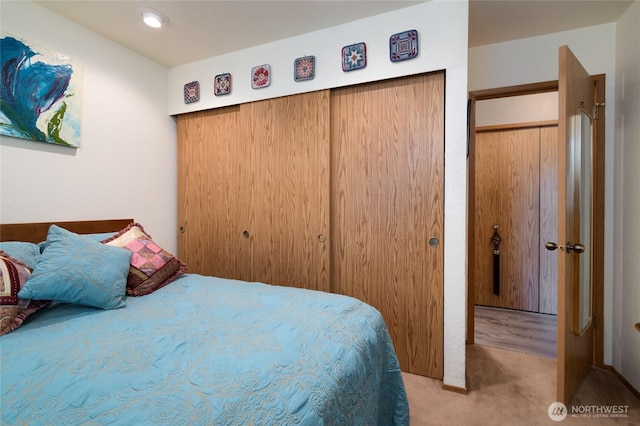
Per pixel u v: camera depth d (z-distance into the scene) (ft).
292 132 7.24
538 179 10.20
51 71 6.05
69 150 6.44
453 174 5.84
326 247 6.93
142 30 6.85
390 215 6.49
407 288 6.38
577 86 5.82
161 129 8.54
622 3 6.03
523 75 7.39
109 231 7.11
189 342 3.29
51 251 4.52
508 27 6.91
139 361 2.90
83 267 4.44
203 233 8.56
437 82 6.04
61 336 3.50
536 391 5.88
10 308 3.75
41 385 2.54
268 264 7.62
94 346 3.22
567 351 5.36
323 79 6.83
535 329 8.97
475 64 7.81
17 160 5.65
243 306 4.41
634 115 5.95
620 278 6.40
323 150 6.92
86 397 2.37
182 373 2.68
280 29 6.83
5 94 5.41
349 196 6.83
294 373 2.74
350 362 3.17
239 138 7.97
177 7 6.05
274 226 7.53
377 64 6.32
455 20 5.72
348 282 6.88
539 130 10.16
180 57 8.14
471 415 5.18
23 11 5.64
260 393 2.44
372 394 3.58
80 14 6.23
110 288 4.51
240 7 6.05
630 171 6.07
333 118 6.93
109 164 7.21
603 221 6.72
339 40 6.66
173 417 2.14
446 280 5.98
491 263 10.85
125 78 7.55
